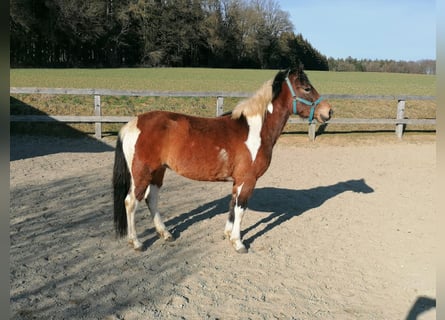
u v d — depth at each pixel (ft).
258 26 200.54
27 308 11.23
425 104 52.70
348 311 11.84
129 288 12.55
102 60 168.86
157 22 175.52
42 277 12.99
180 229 17.60
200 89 60.49
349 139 41.55
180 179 26.32
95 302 11.69
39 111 40.63
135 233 15.25
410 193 24.48
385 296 12.77
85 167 28.19
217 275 13.62
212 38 188.96
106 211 19.29
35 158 30.35
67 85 59.26
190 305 11.74
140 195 14.66
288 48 209.67
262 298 12.29
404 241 17.11
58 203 20.21
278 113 14.99
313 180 27.20
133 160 14.21
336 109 49.03
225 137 14.32
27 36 139.03
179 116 14.62
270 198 22.88
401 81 102.89
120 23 168.14
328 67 229.45
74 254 14.73
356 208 21.44
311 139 40.83
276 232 17.75
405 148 39.01
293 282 13.37
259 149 14.56
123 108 43.73
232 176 14.93
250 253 15.47
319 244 16.58
